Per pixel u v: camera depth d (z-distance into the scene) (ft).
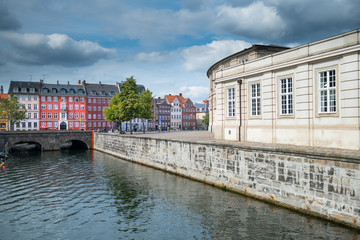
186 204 56.54
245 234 42.11
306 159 45.78
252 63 73.15
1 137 158.81
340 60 51.96
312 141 57.06
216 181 67.72
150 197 62.95
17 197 65.51
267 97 68.08
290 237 39.99
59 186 75.72
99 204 59.47
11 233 45.24
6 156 133.39
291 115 61.93
